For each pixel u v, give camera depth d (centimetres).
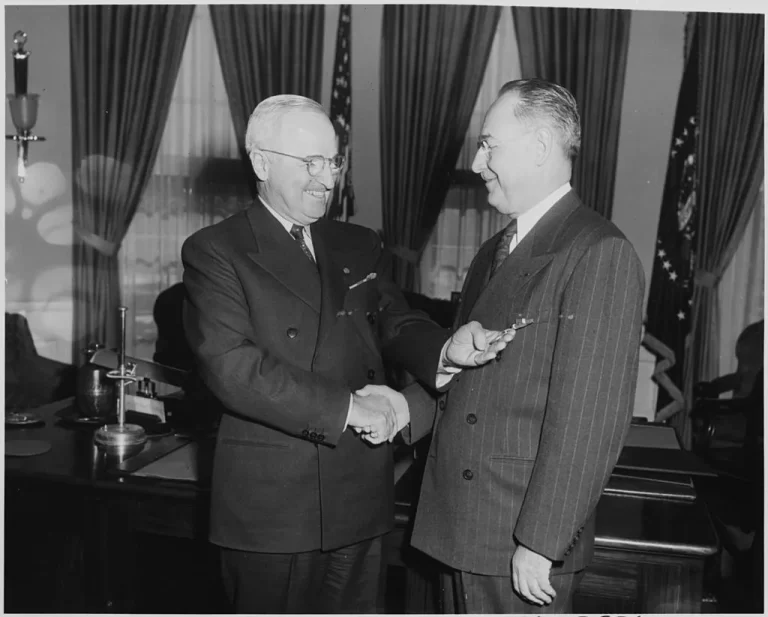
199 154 573
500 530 156
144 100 563
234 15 564
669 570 174
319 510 179
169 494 199
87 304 564
